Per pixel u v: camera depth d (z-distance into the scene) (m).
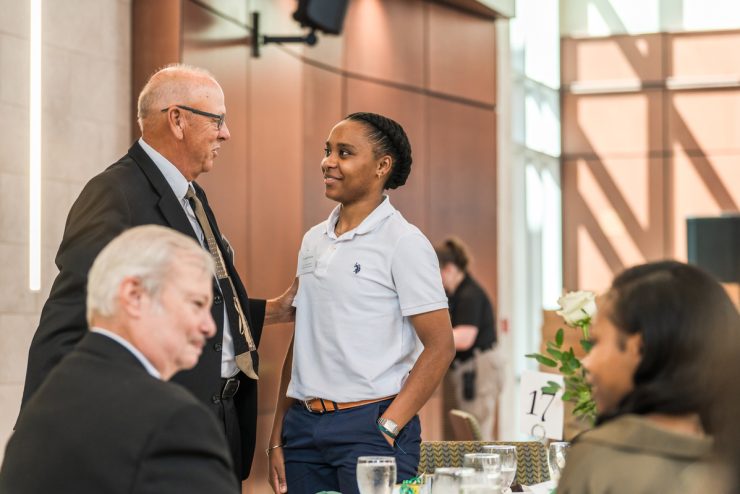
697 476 1.87
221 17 6.50
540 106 14.22
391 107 9.59
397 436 3.30
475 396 7.41
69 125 5.40
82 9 5.51
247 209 6.93
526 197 13.52
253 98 7.03
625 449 1.91
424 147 9.97
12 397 5.04
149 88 3.34
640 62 14.84
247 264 6.91
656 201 14.77
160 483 1.95
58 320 2.89
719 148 14.65
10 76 5.04
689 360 1.92
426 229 9.98
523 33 13.51
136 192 3.19
